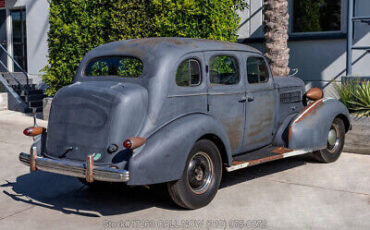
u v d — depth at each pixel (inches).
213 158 207.2
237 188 234.5
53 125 202.2
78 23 408.2
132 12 374.6
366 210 200.1
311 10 447.8
